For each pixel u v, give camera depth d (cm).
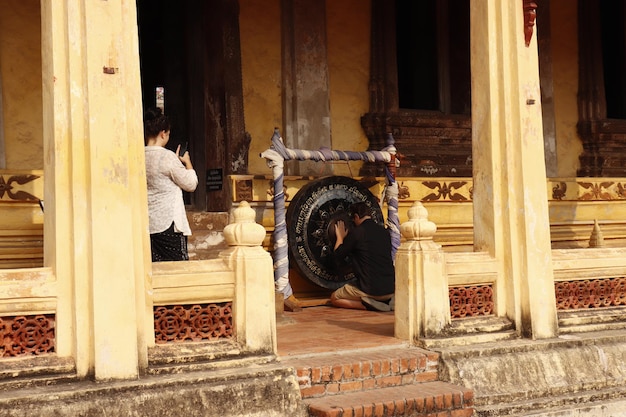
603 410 760
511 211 798
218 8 1094
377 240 997
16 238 928
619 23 1394
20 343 588
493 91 805
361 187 1089
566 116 1360
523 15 809
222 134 1090
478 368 730
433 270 756
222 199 1076
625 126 1377
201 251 1024
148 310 625
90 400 572
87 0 604
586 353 793
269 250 1075
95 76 604
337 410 630
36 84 1016
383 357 709
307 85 1152
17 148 1002
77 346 594
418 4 1270
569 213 1274
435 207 1183
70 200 602
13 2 1005
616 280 879
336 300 1021
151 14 1106
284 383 638
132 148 623
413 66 1266
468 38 1287
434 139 1248
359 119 1209
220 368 639
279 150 1000
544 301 800
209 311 655
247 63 1125
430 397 672
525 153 800
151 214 747
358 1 1212
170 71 1112
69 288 600
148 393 591
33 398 559
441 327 756
